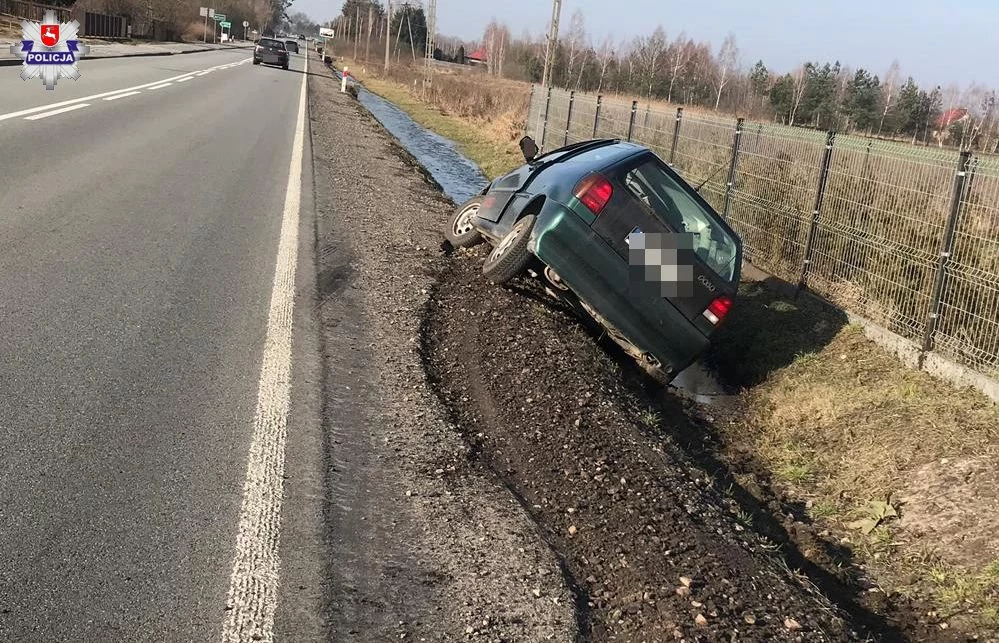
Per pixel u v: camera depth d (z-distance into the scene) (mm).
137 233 7379
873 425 5953
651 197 6340
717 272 6430
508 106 34531
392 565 3264
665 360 6383
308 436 4172
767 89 73438
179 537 3188
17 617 2641
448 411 4766
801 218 8984
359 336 5746
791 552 4480
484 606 3105
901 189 7461
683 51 88188
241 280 6555
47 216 7383
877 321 7613
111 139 12352
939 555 4484
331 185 11820
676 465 4734
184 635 2699
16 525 3090
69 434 3775
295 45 93062
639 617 3215
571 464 4387
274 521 3402
